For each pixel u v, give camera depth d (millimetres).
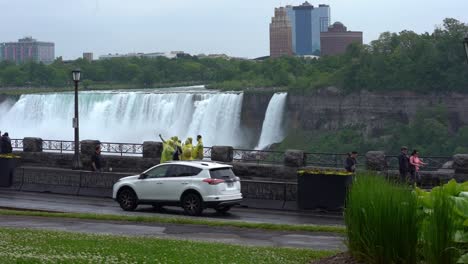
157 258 13234
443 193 10523
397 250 10828
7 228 19312
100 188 30625
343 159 38500
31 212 23859
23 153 38500
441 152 77500
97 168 32406
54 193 31609
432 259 10352
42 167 37719
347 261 11688
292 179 32531
